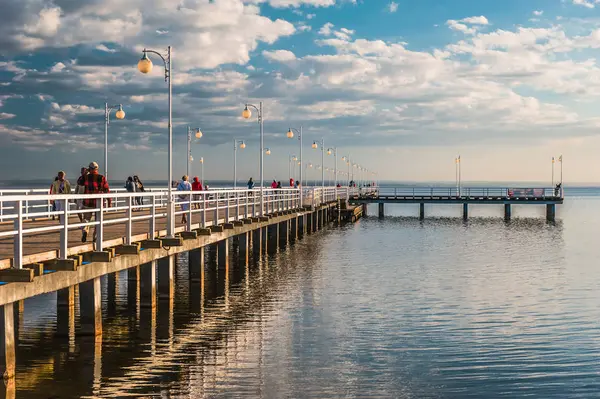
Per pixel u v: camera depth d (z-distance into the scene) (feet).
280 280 90.17
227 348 54.49
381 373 48.06
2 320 42.14
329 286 85.25
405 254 121.80
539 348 54.70
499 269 101.71
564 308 71.05
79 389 43.52
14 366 43.80
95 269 52.37
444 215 269.44
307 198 177.37
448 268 102.68
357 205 256.52
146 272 67.21
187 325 62.64
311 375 47.42
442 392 44.09
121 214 101.76
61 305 62.95
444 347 55.16
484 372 48.39
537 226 199.41
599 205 394.73
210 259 111.65
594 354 52.95
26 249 50.98
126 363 49.67
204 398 42.32
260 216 107.76
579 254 122.72
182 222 87.56
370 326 62.75
